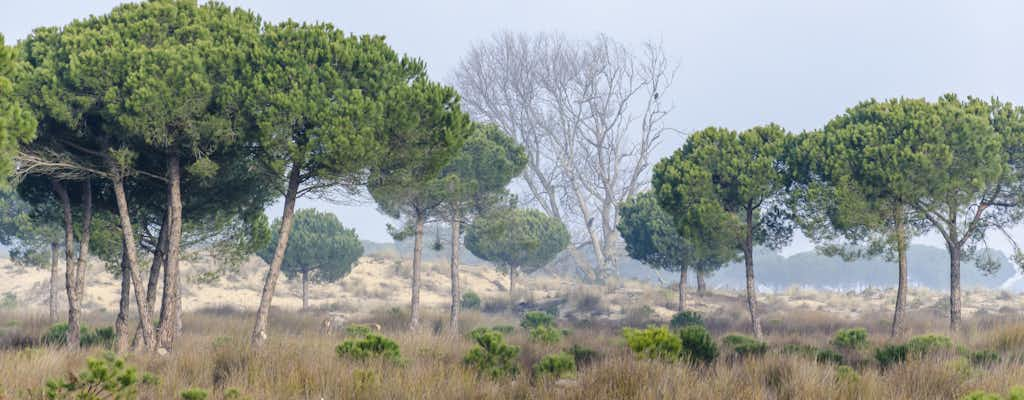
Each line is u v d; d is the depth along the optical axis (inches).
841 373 1298.0
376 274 7327.8
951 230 3358.8
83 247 2519.7
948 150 3058.6
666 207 3627.0
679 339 1487.5
